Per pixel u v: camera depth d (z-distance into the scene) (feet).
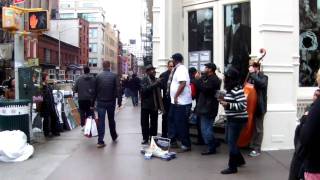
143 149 32.07
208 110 30.66
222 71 37.68
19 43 37.45
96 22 384.47
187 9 41.88
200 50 40.63
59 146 35.50
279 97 31.65
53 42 234.17
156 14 49.75
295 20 33.09
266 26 31.35
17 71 37.42
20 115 33.24
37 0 172.86
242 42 36.19
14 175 25.48
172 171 26.02
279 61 31.60
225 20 37.81
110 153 32.12
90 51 383.04
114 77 36.27
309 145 12.07
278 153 30.35
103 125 35.24
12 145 29.40
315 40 34.68
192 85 34.17
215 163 28.09
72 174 25.58
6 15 35.01
